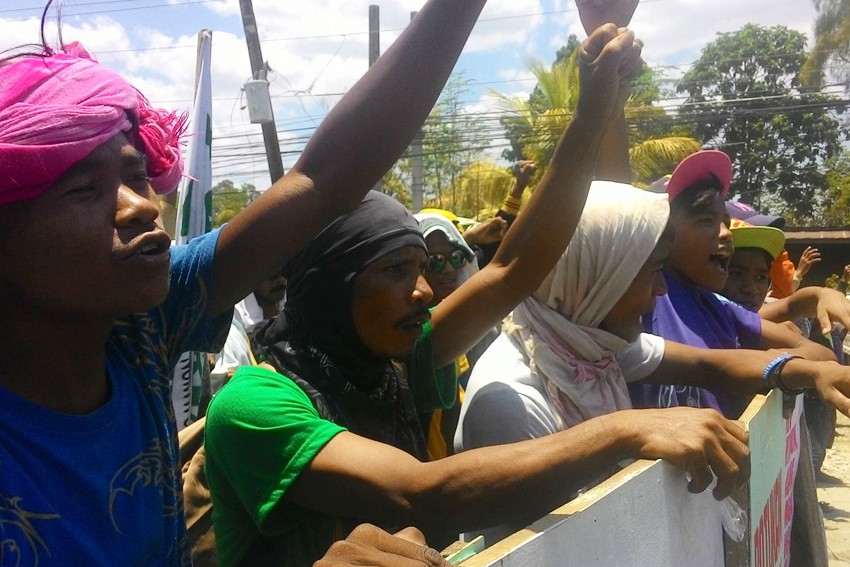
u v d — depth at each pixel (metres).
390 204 1.58
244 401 1.36
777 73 31.44
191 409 2.49
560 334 1.75
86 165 0.88
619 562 1.07
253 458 1.33
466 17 1.34
